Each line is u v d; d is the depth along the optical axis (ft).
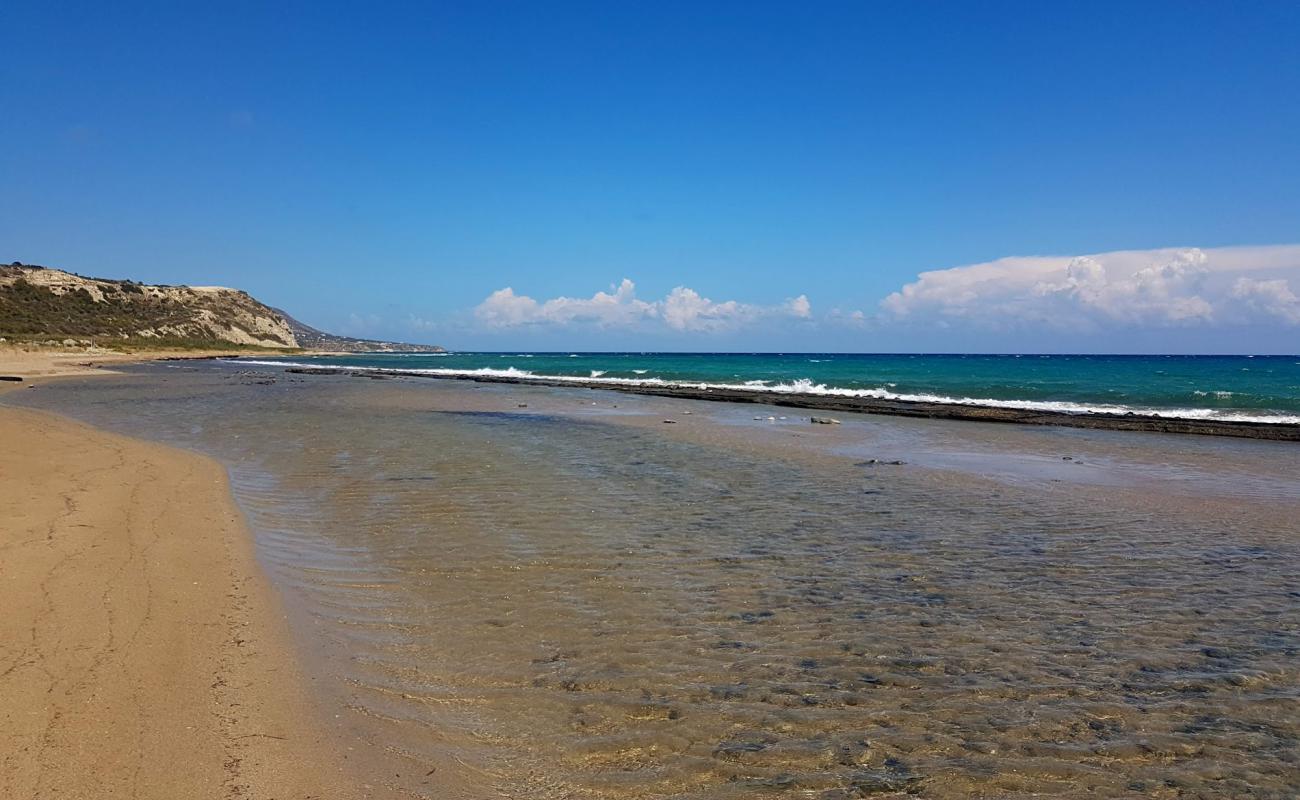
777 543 29.27
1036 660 18.56
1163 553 28.66
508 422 74.74
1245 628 20.89
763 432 68.74
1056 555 28.17
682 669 17.69
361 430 65.26
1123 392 128.16
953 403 103.50
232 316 481.05
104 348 295.28
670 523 32.24
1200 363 364.79
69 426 62.18
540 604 21.99
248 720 14.40
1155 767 13.85
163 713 14.34
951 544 29.53
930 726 15.23
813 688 16.81
